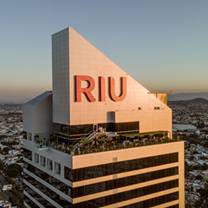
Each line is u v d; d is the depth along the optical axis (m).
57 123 68.81
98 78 67.56
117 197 61.12
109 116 69.81
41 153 67.75
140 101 75.56
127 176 62.50
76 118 64.19
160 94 86.00
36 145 69.69
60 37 65.81
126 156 62.12
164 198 69.19
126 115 70.75
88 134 66.06
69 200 56.41
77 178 55.69
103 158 58.78
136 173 63.91
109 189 59.91
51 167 63.69
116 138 67.56
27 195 76.75
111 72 69.94
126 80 72.75
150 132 75.19
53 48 68.94
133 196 63.66
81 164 56.00
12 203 160.00
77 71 64.00
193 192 160.00
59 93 67.31
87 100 65.94
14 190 181.00
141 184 64.88
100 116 68.25
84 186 56.53
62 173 58.72
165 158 69.00
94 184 57.81
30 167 74.44
